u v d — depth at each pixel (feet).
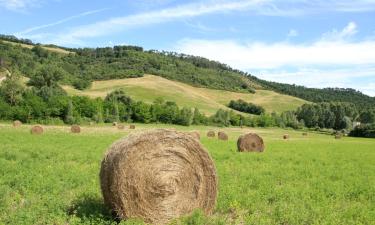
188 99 460.55
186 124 311.06
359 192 50.49
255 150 107.14
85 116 274.16
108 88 454.40
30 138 115.85
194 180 37.91
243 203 41.16
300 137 243.19
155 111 307.99
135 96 434.71
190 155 37.68
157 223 35.88
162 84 502.79
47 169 55.72
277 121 379.76
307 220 36.24
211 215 38.37
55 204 36.73
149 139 35.91
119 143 36.17
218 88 568.41
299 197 45.39
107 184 35.50
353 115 463.42
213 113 396.16
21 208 35.99
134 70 544.62
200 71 653.71
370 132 313.12
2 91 248.73
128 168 35.01
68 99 262.47
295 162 82.38
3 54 433.07
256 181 53.16
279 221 35.63
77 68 523.70
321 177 60.59
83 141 112.47
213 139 154.71
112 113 290.35
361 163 87.76
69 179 49.37
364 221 37.52
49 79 378.73
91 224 32.91
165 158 36.65
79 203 38.01
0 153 71.15
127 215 34.96
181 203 37.32
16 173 53.01
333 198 46.91
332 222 35.22
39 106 241.14
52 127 192.54
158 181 35.99
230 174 58.54
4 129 156.66
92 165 62.59
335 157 100.22
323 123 426.92
